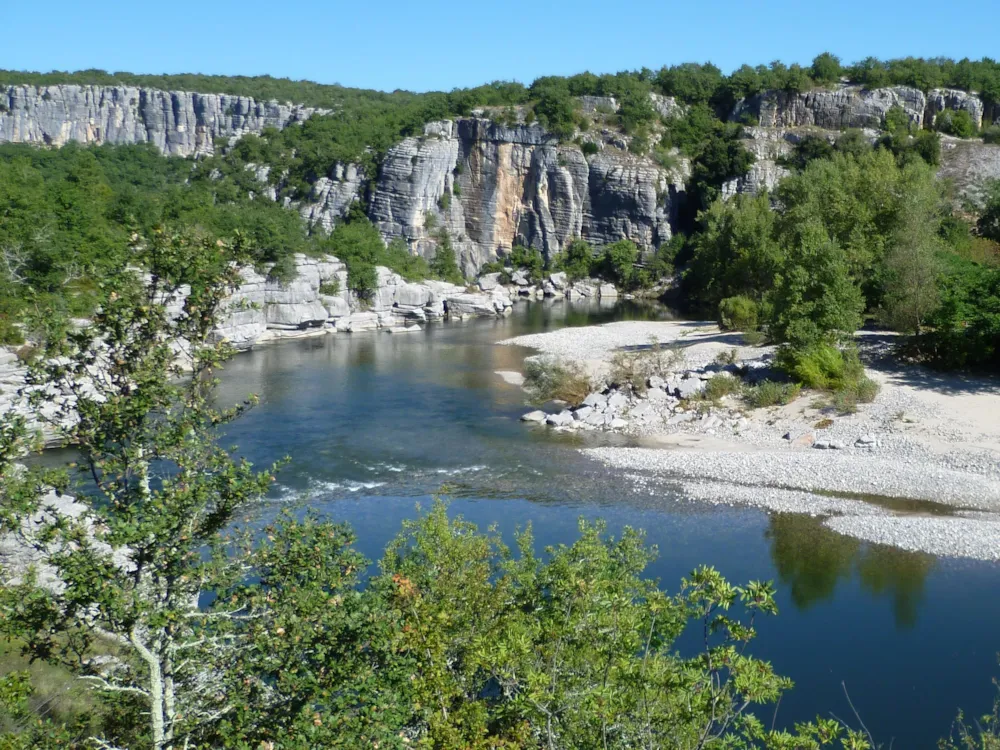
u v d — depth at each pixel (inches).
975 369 2021.4
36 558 675.4
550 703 464.8
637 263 5064.0
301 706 412.2
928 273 2094.0
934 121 5073.8
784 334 2090.3
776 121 5329.7
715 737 463.5
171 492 427.8
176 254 458.9
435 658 494.9
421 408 2135.8
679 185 5123.0
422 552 657.6
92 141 7126.0
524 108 5270.7
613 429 1927.9
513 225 5260.8
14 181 2496.3
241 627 466.6
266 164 5600.4
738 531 1318.9
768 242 3120.1
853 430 1764.3
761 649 941.2
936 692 850.8
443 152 5123.0
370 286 3659.0
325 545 478.9
